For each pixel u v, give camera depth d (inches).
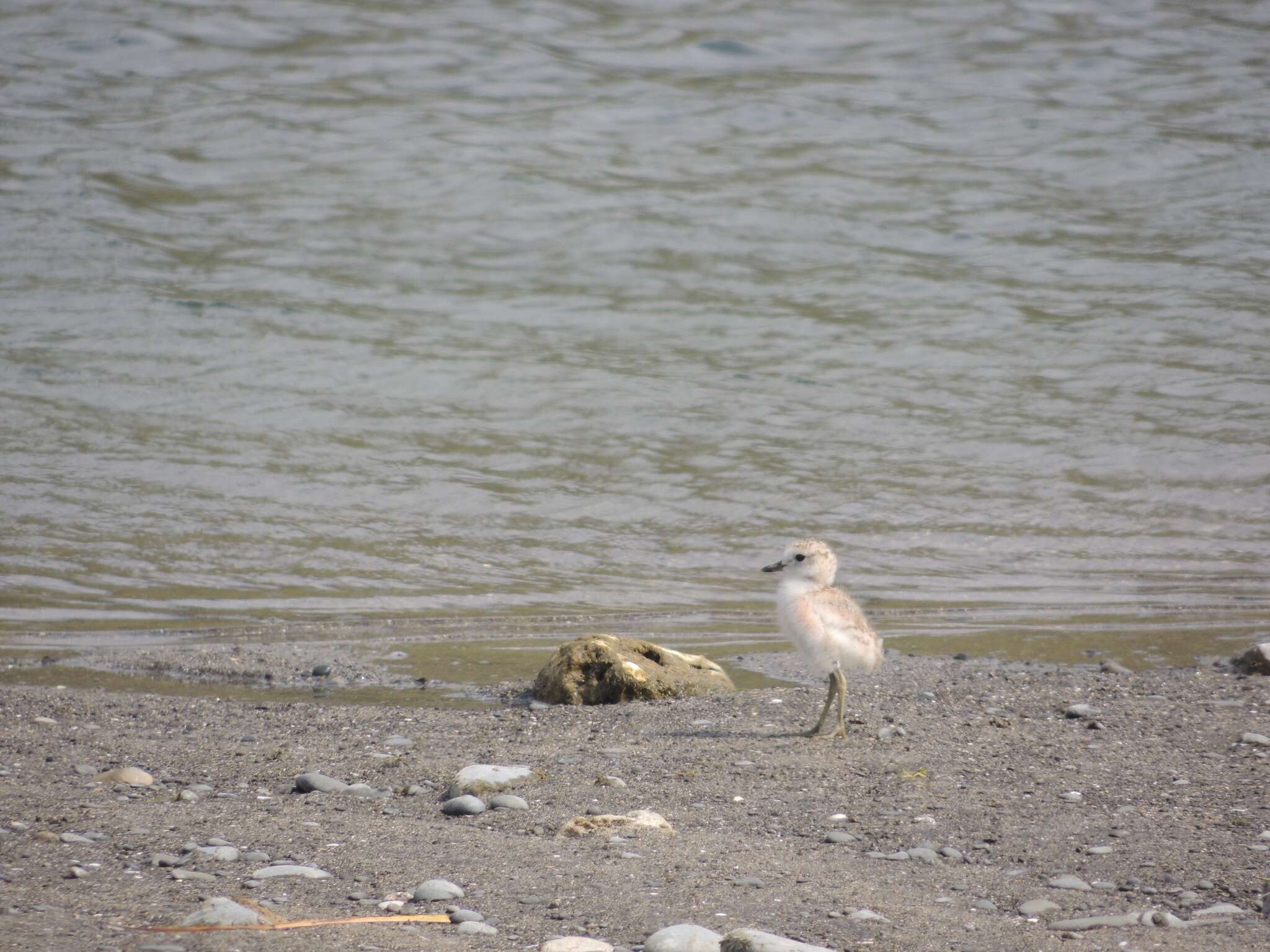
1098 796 300.4
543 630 503.2
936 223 1147.9
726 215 1160.8
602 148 1321.4
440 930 212.2
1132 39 1657.2
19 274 955.3
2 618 499.5
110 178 1168.8
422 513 640.4
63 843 254.1
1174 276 1013.2
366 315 933.2
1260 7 1758.1
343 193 1182.9
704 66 1567.4
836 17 1726.1
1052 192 1217.4
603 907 226.4
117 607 517.0
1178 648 475.5
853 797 301.1
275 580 556.4
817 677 441.1
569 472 698.8
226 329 885.8
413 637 490.3
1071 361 864.3
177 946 198.1
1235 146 1316.4
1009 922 221.8
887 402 802.2
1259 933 215.0
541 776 315.3
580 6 1731.1
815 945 207.6
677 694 414.3
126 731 369.7
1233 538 622.8
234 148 1272.1
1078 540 620.1
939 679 426.0
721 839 267.7
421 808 293.3
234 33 1576.0
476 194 1190.3
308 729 373.4
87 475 659.4
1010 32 1685.5
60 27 1545.3
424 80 1486.2
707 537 626.2
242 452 702.5
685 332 927.7
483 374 836.6
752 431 757.9
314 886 233.1
